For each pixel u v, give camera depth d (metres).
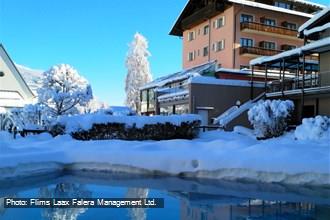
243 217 7.30
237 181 11.72
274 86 27.62
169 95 31.56
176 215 7.42
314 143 15.46
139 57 61.97
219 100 27.73
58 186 10.73
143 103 41.91
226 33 39.47
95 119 19.22
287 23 41.34
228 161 12.14
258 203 8.66
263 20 40.16
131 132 19.31
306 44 25.22
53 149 14.83
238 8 38.72
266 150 12.47
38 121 26.97
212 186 10.88
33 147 14.80
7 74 33.56
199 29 44.81
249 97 28.52
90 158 13.97
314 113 25.62
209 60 42.34
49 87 29.00
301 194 9.80
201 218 7.20
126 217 7.18
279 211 7.84
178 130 19.72
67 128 19.48
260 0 41.41
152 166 13.02
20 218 7.05
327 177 10.80
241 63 38.59
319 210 7.95
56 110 27.56
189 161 12.70
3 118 26.58
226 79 29.44
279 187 10.76
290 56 24.94
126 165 13.42
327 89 22.20
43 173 13.09
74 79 30.03
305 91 23.72
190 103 27.00
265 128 20.45
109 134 19.27
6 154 12.80
